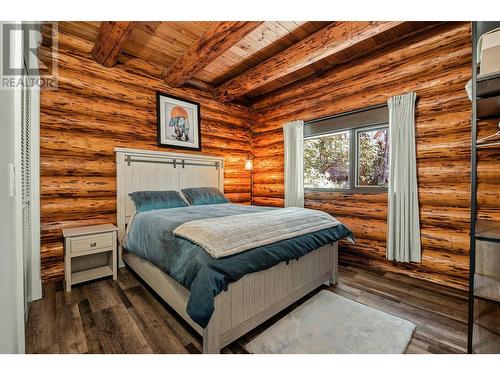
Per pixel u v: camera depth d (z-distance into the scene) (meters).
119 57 3.05
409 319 1.85
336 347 1.53
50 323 1.75
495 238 1.39
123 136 3.08
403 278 2.63
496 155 2.12
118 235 2.88
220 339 1.44
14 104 1.21
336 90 3.33
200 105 3.95
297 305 2.05
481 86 1.46
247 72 3.43
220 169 4.11
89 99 2.81
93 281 2.49
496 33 1.40
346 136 3.40
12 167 1.13
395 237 2.69
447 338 1.63
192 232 1.64
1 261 0.92
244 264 1.47
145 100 3.29
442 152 2.43
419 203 2.57
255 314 1.64
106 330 1.68
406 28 2.58
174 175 3.51
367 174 3.16
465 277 2.31
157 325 1.74
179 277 1.52
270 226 1.88
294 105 3.91
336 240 2.29
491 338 1.52
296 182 3.73
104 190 2.89
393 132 2.66
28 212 1.99
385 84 2.84
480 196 2.20
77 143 2.72
